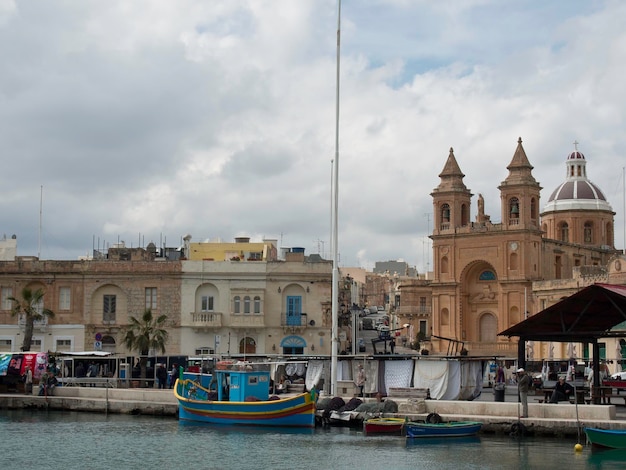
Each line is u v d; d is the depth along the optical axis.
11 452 47.16
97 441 50.12
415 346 145.75
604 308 53.59
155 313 89.44
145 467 43.31
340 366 62.81
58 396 64.38
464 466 42.41
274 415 53.66
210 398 57.16
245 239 110.31
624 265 96.88
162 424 56.22
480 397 63.91
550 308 51.84
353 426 53.78
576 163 146.75
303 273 89.12
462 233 126.25
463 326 126.06
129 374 72.81
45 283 90.00
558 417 49.19
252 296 89.12
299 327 88.62
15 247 108.44
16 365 67.31
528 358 98.56
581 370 76.00
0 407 64.12
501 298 122.25
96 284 89.75
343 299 128.00
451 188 128.00
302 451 46.41
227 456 45.47
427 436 48.94
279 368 68.38
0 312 89.69
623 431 44.69
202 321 88.56
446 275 127.56
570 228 143.25
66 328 89.31
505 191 123.38
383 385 59.50
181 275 89.44
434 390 58.03
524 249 121.25
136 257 100.75
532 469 41.66
